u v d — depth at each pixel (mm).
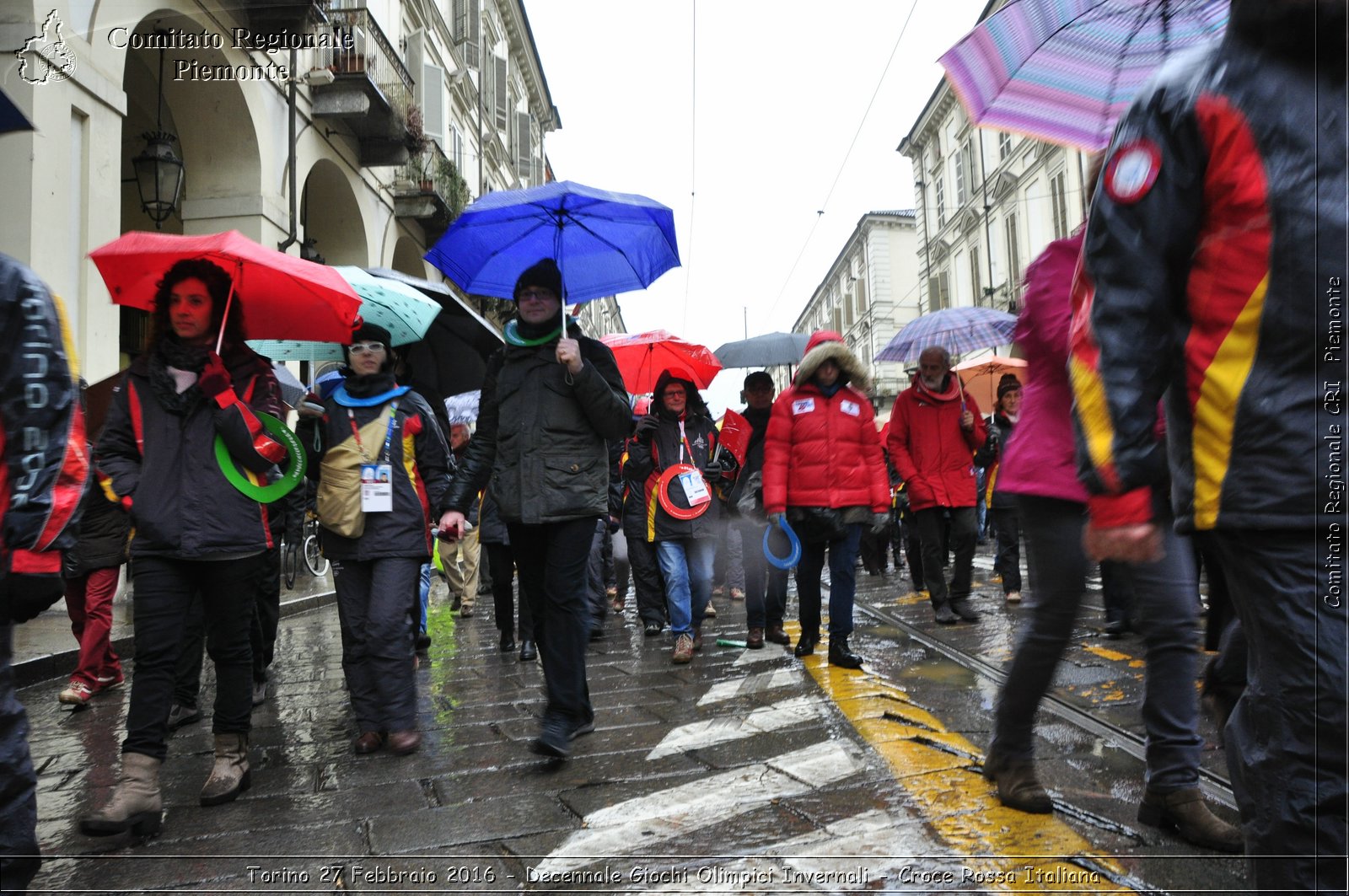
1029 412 2826
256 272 3551
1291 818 1418
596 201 3502
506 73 29516
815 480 4855
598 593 6531
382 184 16531
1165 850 2301
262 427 3004
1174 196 1530
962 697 3977
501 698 4551
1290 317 1408
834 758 3139
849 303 54094
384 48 14312
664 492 5414
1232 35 1503
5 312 1979
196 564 2955
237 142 10922
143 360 3039
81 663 4598
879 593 8359
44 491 1994
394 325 4879
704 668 5074
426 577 6074
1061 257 2830
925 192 38406
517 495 3383
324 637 7020
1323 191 1399
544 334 3523
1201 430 1509
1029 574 2707
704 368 7477
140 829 2662
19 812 1987
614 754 3354
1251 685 1517
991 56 3191
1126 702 3727
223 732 3066
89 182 7734
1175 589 2438
